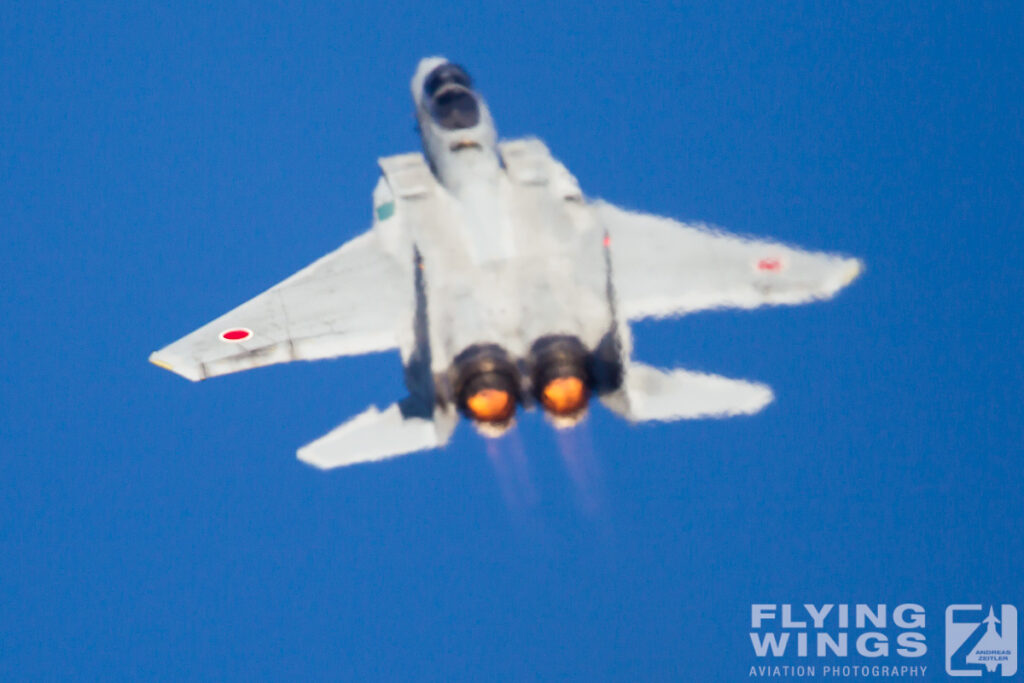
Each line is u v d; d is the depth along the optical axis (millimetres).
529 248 91375
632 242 93438
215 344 89750
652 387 85188
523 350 85750
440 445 82750
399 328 89875
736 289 90688
